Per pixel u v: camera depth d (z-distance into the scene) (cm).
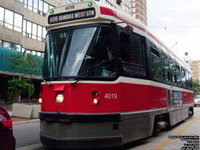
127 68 630
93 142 550
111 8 627
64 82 576
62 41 623
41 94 634
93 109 561
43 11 3253
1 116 497
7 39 2620
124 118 600
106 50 591
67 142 550
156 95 784
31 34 3061
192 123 1341
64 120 556
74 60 587
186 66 1505
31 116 1522
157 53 852
